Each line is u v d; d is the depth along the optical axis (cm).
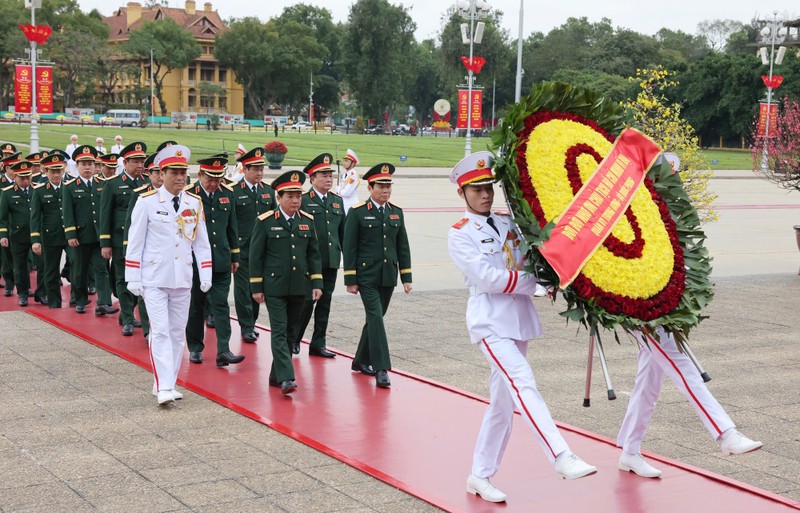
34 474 568
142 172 1052
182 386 809
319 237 914
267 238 786
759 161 1802
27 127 7069
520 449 637
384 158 5034
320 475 576
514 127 531
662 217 547
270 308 787
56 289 1183
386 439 652
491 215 545
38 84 3488
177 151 775
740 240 2078
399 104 12800
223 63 10738
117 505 517
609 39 9575
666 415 738
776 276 1547
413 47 11381
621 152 553
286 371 770
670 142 1355
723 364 916
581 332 1065
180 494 536
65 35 9394
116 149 2386
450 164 4847
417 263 1617
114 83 10138
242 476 571
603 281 512
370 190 830
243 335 1001
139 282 755
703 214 1645
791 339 1040
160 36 10094
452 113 12400
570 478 471
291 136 7719
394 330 1066
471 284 540
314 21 12231
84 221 1121
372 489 552
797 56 7175
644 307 513
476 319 526
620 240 523
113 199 1025
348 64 10262
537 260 509
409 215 2447
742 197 3406
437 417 712
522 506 525
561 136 540
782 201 3253
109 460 597
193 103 11025
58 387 788
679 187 568
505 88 10644
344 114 15312
